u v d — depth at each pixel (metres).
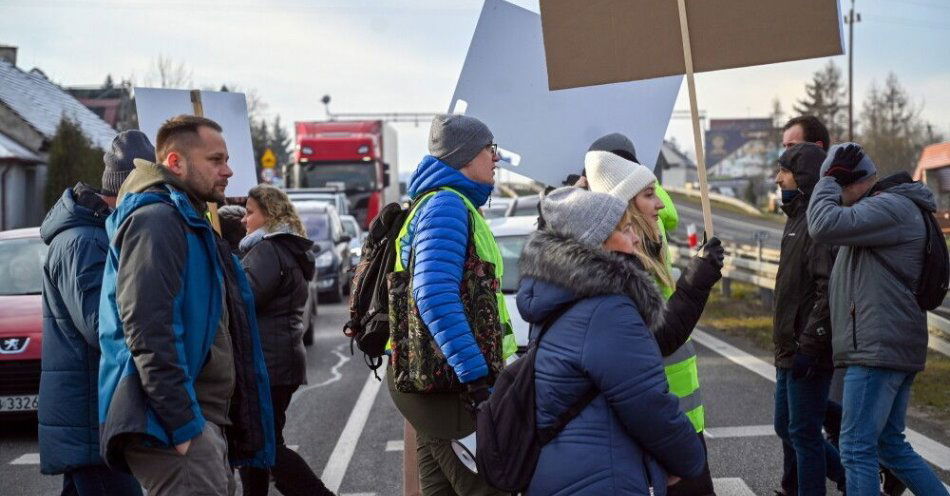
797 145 5.45
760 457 7.23
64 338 4.41
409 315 4.32
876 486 4.89
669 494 4.43
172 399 3.70
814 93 115.69
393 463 7.58
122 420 3.70
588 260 3.24
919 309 4.86
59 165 34.56
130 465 3.87
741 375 10.52
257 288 5.70
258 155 63.00
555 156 6.18
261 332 5.79
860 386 4.93
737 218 68.75
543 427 3.28
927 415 8.23
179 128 4.13
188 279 3.88
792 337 5.41
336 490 6.87
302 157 34.91
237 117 6.69
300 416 9.48
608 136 5.09
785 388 5.66
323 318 18.55
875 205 4.79
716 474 6.83
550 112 6.18
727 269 18.69
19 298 9.35
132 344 3.71
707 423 8.34
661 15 4.66
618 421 3.25
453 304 4.14
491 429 3.36
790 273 5.41
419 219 4.33
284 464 5.84
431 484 4.63
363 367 12.42
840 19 4.50
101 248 4.34
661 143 6.12
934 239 4.85
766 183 122.12
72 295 4.29
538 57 6.20
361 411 9.66
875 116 87.62
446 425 4.37
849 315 4.94
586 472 3.21
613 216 3.31
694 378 4.54
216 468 3.89
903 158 85.69
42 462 4.42
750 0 4.55
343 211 29.91
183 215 3.90
